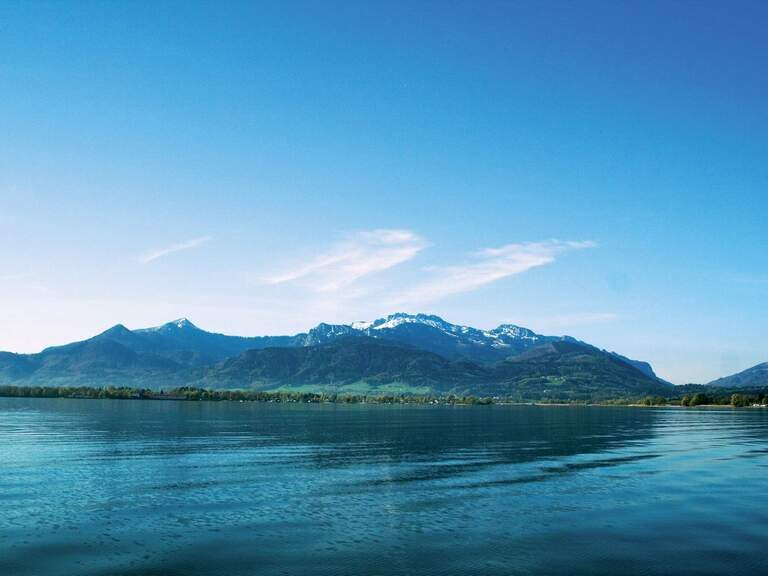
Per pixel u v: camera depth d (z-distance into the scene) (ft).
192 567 161.07
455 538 186.60
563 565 163.12
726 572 158.30
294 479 283.38
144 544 179.73
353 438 507.30
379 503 232.53
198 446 422.82
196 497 241.14
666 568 161.07
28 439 463.01
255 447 422.00
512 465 334.85
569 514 215.92
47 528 195.42
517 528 197.77
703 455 382.42
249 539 184.65
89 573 156.66
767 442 474.90
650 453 394.73
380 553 172.24
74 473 295.07
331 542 182.09
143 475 290.76
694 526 200.13
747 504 231.91
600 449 419.95
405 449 417.69
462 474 301.43
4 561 165.07
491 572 157.79
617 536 188.96
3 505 225.35
